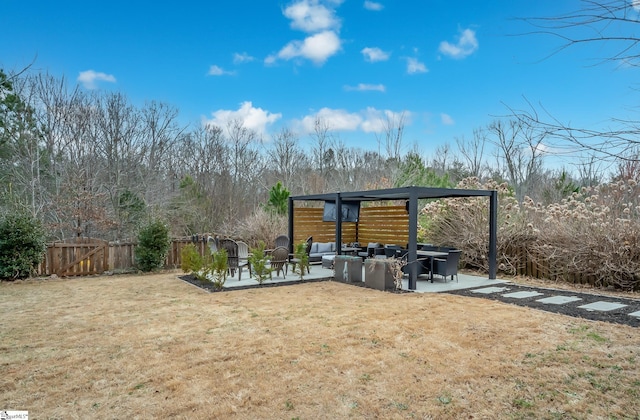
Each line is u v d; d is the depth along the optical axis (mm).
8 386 3768
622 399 3471
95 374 4031
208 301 7559
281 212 16688
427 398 3512
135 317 6301
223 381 3855
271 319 6113
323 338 5121
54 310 6828
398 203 16031
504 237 11109
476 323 5770
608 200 9359
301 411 3299
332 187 26547
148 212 18141
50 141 17234
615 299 7672
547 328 5504
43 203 15383
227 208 23781
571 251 9508
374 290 8758
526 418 3189
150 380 3885
